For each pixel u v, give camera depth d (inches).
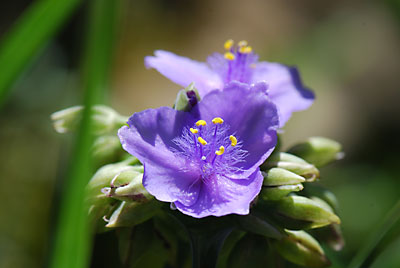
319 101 17.8
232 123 8.2
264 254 8.2
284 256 8.3
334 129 17.4
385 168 15.4
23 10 19.0
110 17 7.6
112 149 8.6
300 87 9.1
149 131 8.0
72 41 16.9
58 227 7.3
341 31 20.0
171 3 20.7
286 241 8.3
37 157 14.3
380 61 19.1
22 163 14.2
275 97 9.1
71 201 7.3
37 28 8.2
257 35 20.7
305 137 17.1
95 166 8.6
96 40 7.6
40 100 15.2
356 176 14.6
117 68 18.6
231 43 9.4
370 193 14.1
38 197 13.8
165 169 8.0
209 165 8.2
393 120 18.0
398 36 19.7
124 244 8.3
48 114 15.0
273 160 8.2
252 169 8.1
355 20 20.3
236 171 8.1
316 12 21.3
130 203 7.9
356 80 18.7
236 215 8.0
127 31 19.4
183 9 20.7
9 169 14.1
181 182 8.1
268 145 8.1
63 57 16.6
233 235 8.5
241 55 9.2
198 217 7.7
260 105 8.2
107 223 8.2
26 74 14.9
